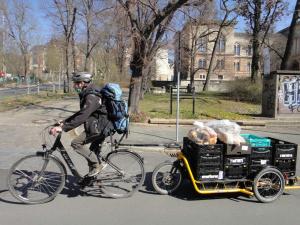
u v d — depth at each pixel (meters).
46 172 6.18
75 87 6.17
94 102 5.98
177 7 13.84
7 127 13.17
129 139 11.69
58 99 27.89
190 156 6.51
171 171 6.66
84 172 7.79
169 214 5.73
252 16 30.69
